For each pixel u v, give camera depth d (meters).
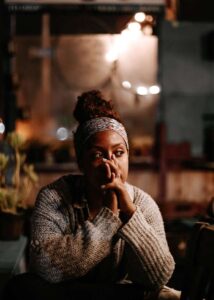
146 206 2.60
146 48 7.97
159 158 7.67
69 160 7.72
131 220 2.36
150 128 8.20
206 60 8.75
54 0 6.35
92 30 7.53
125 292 2.33
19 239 4.28
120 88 8.05
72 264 2.30
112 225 2.35
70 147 7.89
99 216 2.37
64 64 7.93
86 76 7.99
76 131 2.59
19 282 2.35
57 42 7.85
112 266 2.51
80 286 2.33
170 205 6.72
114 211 2.39
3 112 7.34
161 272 2.35
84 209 2.54
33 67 7.88
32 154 7.66
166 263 2.35
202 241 2.38
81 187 2.58
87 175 2.48
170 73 8.70
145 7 6.46
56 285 2.33
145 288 2.41
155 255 2.33
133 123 8.16
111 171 2.42
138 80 8.05
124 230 2.34
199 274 2.39
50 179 7.37
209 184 7.79
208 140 8.72
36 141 7.90
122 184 2.41
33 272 2.44
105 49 7.92
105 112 2.55
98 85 8.03
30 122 7.96
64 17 7.53
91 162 2.46
